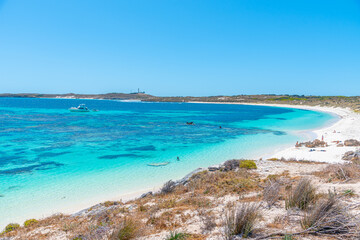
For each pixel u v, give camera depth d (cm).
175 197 1153
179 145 3406
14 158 2580
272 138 3988
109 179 1948
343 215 582
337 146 2988
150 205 1051
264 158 2570
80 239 732
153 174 2086
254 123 6462
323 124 6022
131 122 6544
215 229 653
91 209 1190
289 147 3184
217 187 1207
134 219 815
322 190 908
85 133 4428
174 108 15212
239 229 592
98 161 2516
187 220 759
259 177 1452
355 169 1274
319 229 558
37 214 1334
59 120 6788
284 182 1156
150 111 11881
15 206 1438
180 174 2088
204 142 3638
